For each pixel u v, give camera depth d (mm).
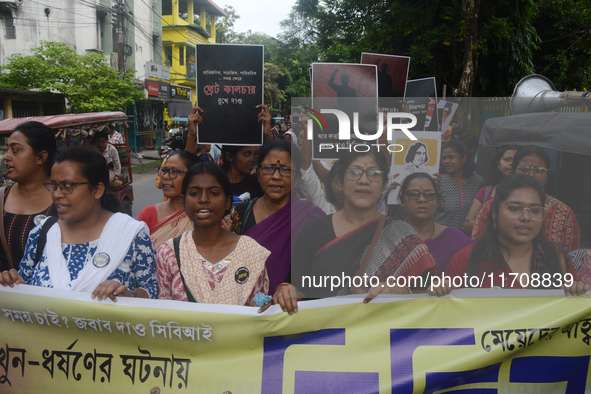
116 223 2174
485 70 10648
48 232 2207
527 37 10406
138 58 25375
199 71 2998
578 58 13328
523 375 2236
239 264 2230
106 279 2141
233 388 2178
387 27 11430
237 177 3559
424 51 9750
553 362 2230
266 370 2186
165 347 2186
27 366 2221
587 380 2244
